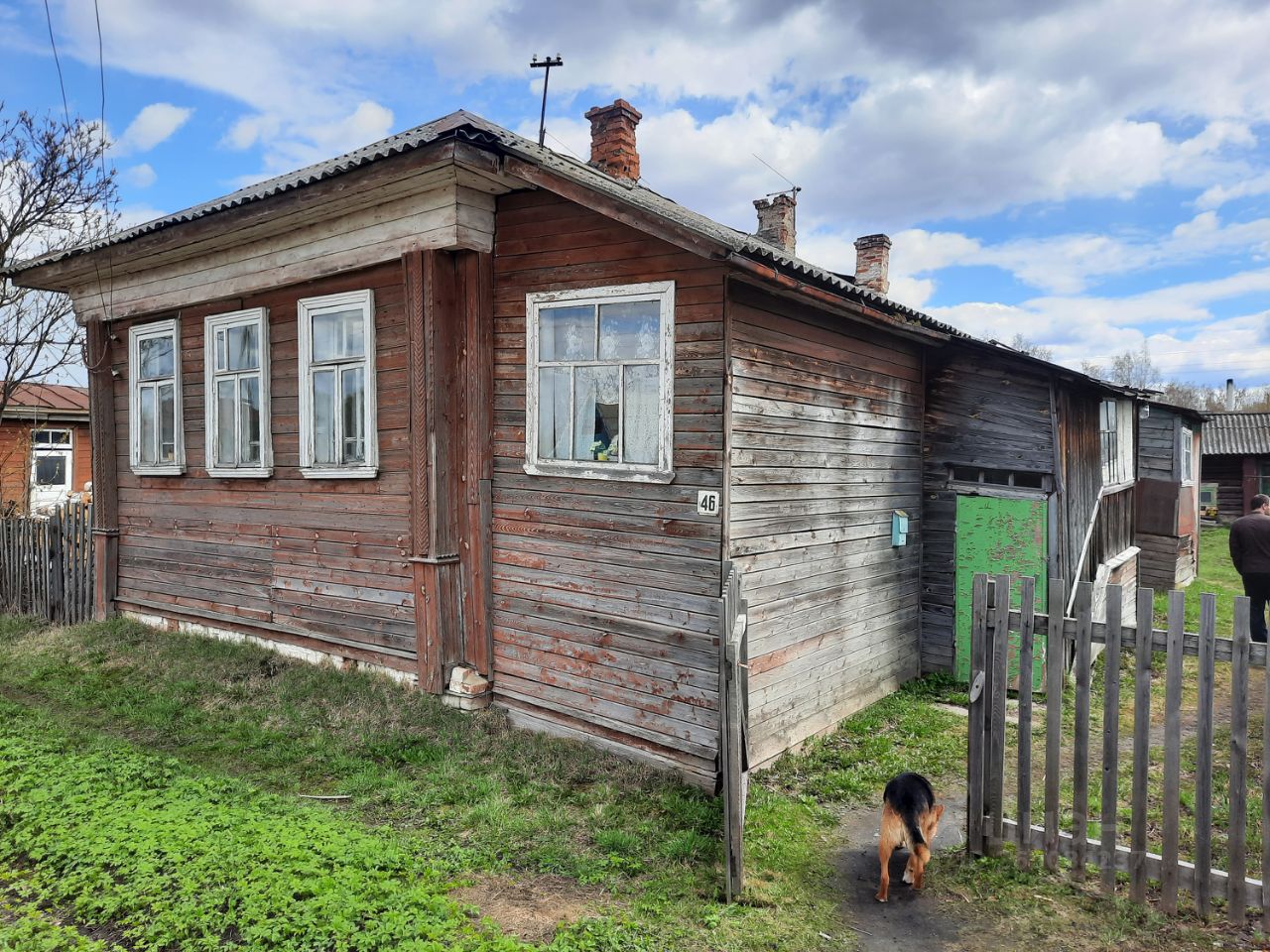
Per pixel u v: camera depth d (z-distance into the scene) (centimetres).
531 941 385
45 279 1022
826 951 396
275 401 855
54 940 365
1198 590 1441
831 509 722
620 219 557
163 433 995
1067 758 672
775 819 541
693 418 583
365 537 781
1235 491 2564
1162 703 822
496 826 512
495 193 683
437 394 689
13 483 1952
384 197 700
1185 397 6712
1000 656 465
